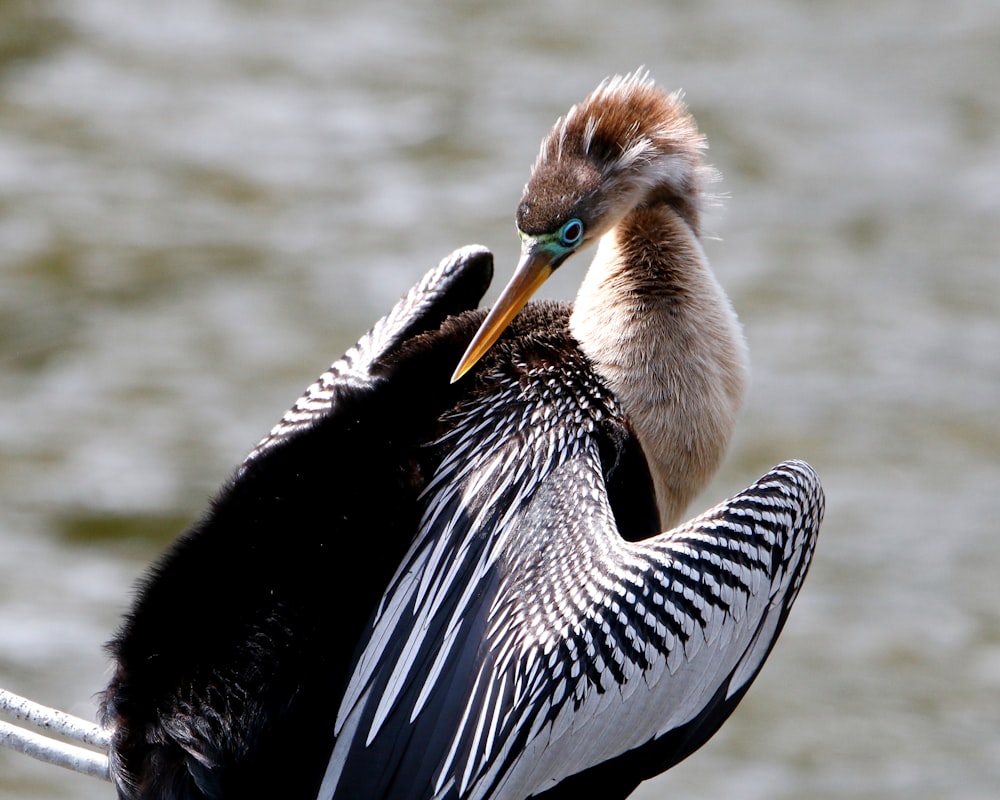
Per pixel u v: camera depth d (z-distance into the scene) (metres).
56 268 22.09
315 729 5.40
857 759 14.78
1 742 5.80
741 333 6.79
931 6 29.91
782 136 25.19
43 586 16.61
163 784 5.34
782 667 16.11
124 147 24.75
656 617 5.48
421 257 22.38
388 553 5.64
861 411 19.59
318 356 20.39
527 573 5.50
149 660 5.57
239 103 26.52
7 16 28.61
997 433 19.12
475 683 5.32
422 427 5.91
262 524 5.69
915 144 25.11
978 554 17.33
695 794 14.46
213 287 21.88
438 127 25.52
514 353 6.24
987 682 15.77
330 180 24.31
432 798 5.21
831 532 17.75
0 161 24.61
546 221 6.38
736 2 30.09
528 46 28.16
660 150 6.50
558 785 5.43
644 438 6.30
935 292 21.73
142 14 29.23
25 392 19.72
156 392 19.80
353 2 30.06
